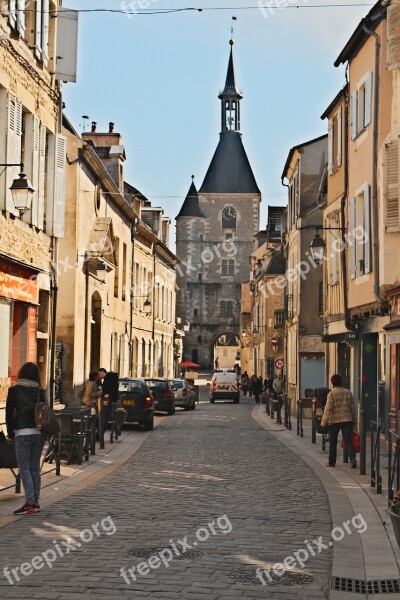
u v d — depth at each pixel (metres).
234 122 126.31
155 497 11.79
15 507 10.88
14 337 19.64
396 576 7.41
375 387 22.67
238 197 123.50
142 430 25.95
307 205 34.91
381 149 18.42
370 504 11.38
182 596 6.61
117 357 37.47
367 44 20.86
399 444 10.28
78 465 15.72
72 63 21.69
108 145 39.91
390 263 17.83
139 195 44.56
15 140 18.14
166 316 57.62
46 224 21.59
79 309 28.38
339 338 25.69
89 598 6.51
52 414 10.62
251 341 76.44
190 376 62.41
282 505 11.26
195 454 18.27
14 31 18.23
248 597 6.65
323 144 35.34
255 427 27.89
